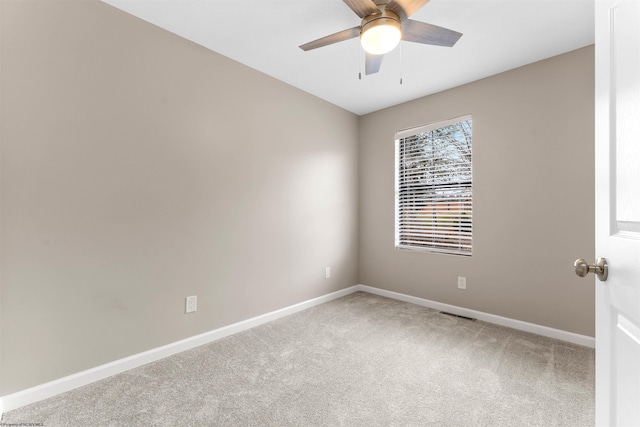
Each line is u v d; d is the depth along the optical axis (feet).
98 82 5.98
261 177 8.98
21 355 5.21
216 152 7.89
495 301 9.00
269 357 6.97
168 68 6.97
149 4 6.07
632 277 2.24
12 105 5.08
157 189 6.83
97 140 5.98
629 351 2.31
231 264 8.27
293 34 7.09
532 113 8.23
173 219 7.11
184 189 7.29
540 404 5.27
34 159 5.30
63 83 5.57
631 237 2.28
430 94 10.40
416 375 6.21
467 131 9.67
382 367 6.53
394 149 11.50
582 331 7.54
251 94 8.67
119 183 6.27
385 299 11.41
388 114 11.68
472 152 9.39
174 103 7.09
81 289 5.82
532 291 8.30
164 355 6.94
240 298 8.49
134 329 6.52
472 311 9.45
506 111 8.69
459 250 9.91
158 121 6.82
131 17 6.40
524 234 8.41
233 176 8.28
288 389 5.74
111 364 6.19
